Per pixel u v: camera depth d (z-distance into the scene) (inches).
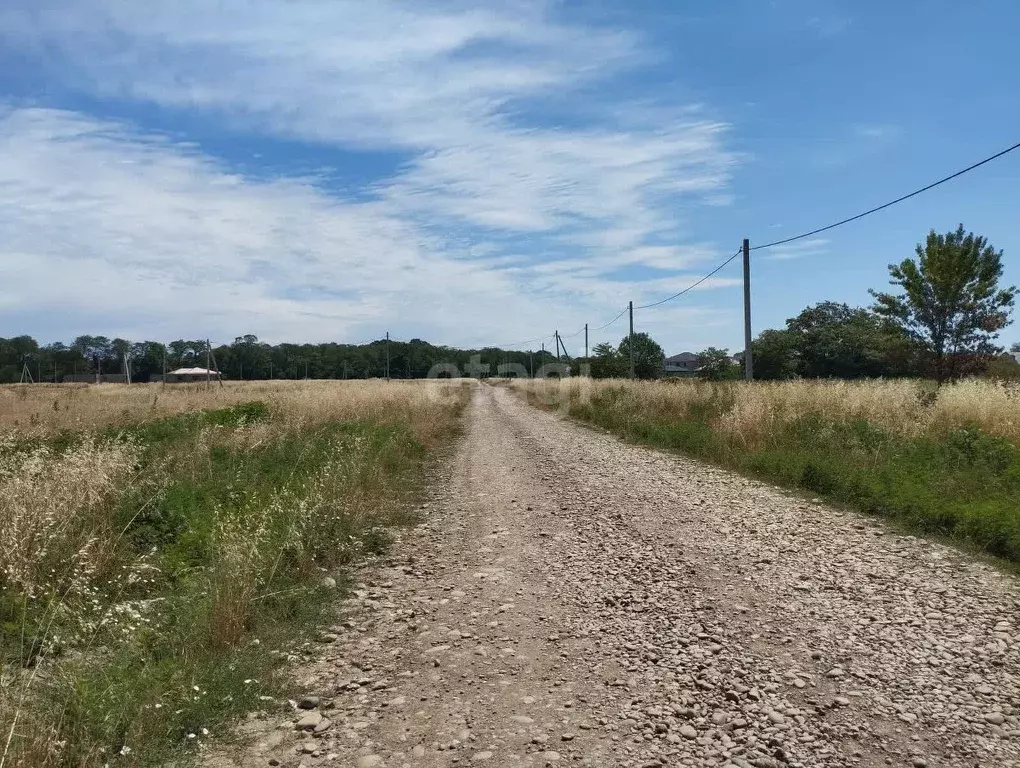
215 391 1514.5
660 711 158.4
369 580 273.6
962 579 245.9
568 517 368.2
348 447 492.1
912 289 945.5
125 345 3996.1
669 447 648.4
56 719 141.6
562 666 185.6
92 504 279.6
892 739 143.0
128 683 159.2
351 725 156.8
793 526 326.6
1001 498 326.6
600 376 2158.0
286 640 207.6
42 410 820.6
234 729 155.7
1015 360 1046.4
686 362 4109.3
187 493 341.1
